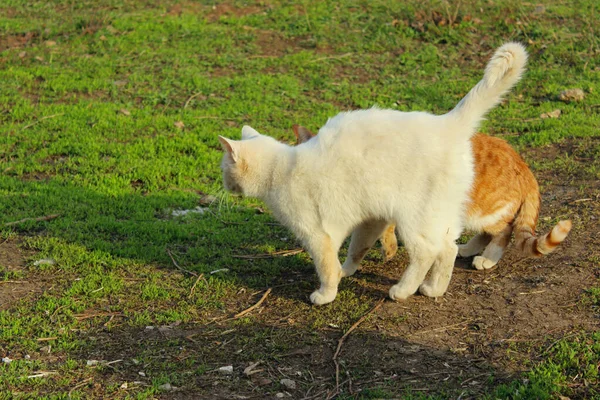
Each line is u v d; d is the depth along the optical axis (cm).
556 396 436
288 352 504
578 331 510
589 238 661
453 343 511
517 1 1341
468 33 1271
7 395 451
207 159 895
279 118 1018
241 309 569
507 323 532
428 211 533
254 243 696
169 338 523
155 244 687
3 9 1428
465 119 534
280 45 1268
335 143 548
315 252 564
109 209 760
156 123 988
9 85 1093
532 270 616
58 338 521
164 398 451
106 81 1121
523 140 937
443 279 569
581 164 849
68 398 448
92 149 905
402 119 544
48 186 804
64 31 1304
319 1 1423
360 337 522
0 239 686
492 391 450
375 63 1201
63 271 625
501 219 612
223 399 451
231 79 1141
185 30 1310
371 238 604
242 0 1453
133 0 1462
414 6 1339
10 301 574
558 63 1178
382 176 533
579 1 1384
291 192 558
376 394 448
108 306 571
